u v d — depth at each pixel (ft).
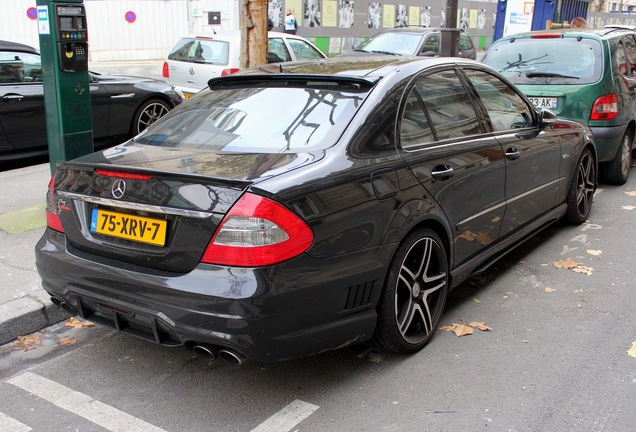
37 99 26.00
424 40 46.34
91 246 10.82
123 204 10.24
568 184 18.89
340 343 10.55
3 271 15.33
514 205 15.39
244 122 11.94
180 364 12.18
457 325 13.44
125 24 74.90
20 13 66.08
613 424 10.05
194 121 12.62
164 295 9.70
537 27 63.26
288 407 10.67
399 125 11.94
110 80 28.81
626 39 26.30
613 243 18.67
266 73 13.12
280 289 9.37
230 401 10.89
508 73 24.80
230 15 75.20
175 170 10.02
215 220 9.39
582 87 23.08
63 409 10.77
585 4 77.25
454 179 12.71
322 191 9.99
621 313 14.07
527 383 11.27
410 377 11.53
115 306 10.36
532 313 14.14
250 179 9.53
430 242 12.26
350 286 10.40
